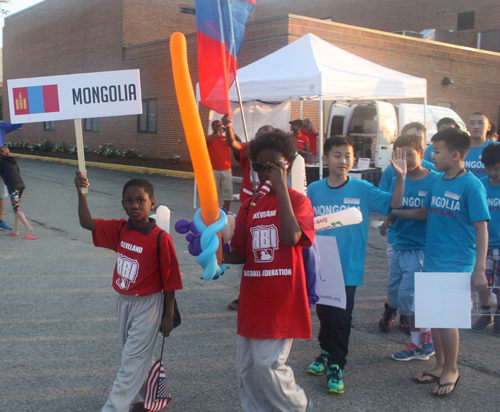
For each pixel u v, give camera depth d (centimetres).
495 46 2334
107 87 295
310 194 358
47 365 356
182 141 1991
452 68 2028
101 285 544
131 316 274
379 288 564
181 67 204
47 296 504
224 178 916
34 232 810
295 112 1502
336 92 808
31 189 1322
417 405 313
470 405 314
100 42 2342
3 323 431
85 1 2403
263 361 236
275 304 240
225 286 555
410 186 390
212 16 256
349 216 296
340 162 337
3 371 345
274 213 245
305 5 2980
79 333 414
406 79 887
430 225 344
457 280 313
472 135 526
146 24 2262
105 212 997
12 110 297
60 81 293
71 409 300
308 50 904
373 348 402
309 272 258
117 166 1992
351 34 1661
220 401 315
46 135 2883
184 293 528
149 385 285
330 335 342
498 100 2245
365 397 322
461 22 2444
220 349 393
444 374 328
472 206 318
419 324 317
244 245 254
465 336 432
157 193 1273
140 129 2200
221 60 259
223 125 416
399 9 2630
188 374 351
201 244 226
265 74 873
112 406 261
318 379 347
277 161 228
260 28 1572
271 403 244
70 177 1645
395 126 1235
